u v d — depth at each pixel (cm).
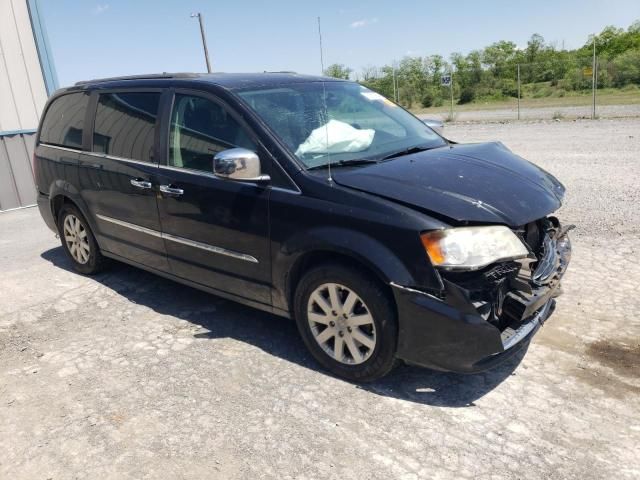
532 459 270
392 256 300
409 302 298
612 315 406
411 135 431
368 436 292
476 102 3259
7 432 315
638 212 650
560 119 1831
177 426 310
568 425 293
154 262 458
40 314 473
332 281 330
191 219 403
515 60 4038
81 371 376
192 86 413
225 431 303
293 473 269
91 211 509
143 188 436
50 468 284
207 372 364
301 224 334
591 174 884
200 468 277
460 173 340
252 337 409
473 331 290
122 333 429
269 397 332
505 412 306
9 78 934
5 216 888
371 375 330
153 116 438
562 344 372
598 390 321
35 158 582
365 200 313
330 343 351
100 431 310
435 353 301
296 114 390
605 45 4175
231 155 336
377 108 454
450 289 290
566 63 3198
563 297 439
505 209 310
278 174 350
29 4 938
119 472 278
